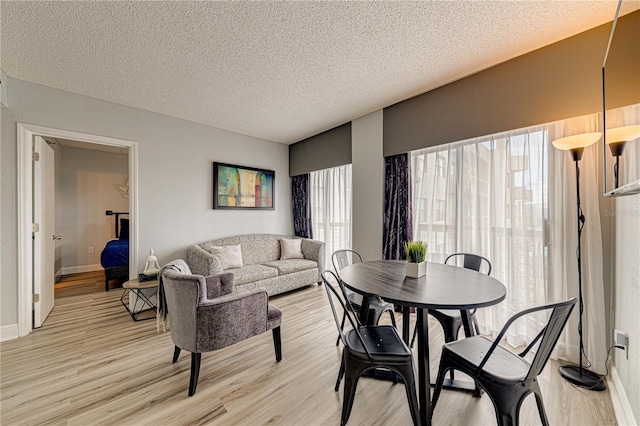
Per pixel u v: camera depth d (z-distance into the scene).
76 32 1.83
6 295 2.43
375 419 1.49
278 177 4.80
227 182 4.04
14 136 2.47
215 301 1.77
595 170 1.88
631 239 1.48
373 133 3.36
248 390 1.73
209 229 3.87
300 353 2.18
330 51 2.08
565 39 1.98
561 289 2.00
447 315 1.82
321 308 3.20
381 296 1.43
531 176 2.21
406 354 1.42
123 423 1.45
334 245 4.28
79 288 4.01
